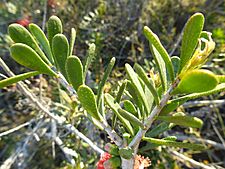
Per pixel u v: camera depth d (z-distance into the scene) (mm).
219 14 323
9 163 238
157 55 87
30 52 87
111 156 106
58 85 233
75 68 88
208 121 290
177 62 103
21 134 274
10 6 315
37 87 275
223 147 256
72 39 100
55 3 304
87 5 306
